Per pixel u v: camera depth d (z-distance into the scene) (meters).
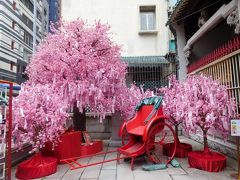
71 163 5.56
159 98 5.57
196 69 7.77
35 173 4.56
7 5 21.80
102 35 7.22
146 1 14.93
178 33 9.59
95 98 6.39
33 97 4.64
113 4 14.88
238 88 5.30
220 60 6.00
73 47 6.77
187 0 7.16
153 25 15.02
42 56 6.90
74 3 14.77
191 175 4.54
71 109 7.99
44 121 4.59
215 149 6.45
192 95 4.97
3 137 3.93
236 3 5.29
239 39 5.62
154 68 10.61
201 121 4.80
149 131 5.16
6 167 4.29
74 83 6.34
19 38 24.41
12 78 22.69
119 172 4.87
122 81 7.10
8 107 4.17
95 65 6.54
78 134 6.16
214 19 6.37
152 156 5.61
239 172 4.12
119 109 7.32
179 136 9.09
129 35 14.59
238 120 4.05
